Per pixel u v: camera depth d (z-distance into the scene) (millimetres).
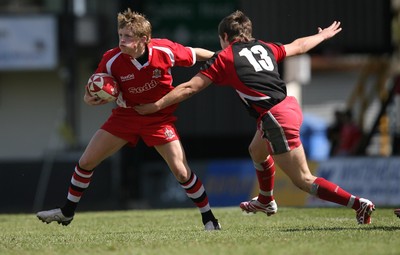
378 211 35562
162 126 26047
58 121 84875
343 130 67750
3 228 32219
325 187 25547
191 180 26562
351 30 74625
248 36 25953
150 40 25281
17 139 85625
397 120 70812
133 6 68562
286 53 26234
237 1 70500
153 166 65938
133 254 20828
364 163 56500
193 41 69562
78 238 26141
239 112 72500
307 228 26922
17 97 85500
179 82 68500
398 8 77500
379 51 75188
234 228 28172
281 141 25000
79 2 80562
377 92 80812
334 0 74062
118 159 69062
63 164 68625
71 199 27109
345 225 27656
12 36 78000
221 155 72625
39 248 23297
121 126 26062
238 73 25156
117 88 25469
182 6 69312
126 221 34469
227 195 62406
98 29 79750
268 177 27719
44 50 78062
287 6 73312
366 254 19891
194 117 72438
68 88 81312
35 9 82000
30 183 68500
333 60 107438
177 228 29609
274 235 24359
